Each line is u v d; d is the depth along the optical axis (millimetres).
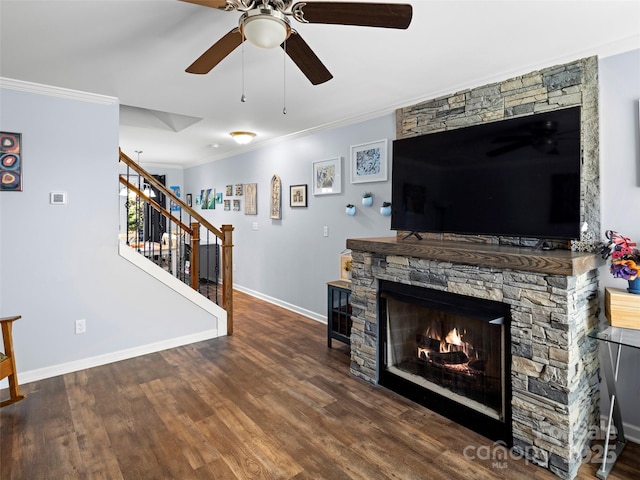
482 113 2680
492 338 2268
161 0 1759
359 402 2602
